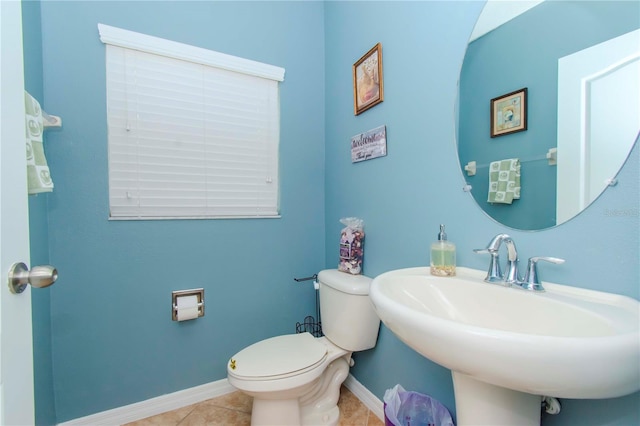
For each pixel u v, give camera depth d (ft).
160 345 4.80
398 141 4.19
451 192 3.43
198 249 5.08
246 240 5.47
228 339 5.31
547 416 2.50
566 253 2.43
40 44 3.96
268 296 5.66
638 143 2.05
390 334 4.33
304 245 6.01
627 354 1.49
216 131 5.23
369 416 4.59
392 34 4.25
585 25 2.35
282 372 3.68
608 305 2.05
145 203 4.73
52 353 4.14
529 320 2.32
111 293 4.50
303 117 5.99
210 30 5.07
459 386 2.54
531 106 2.72
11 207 1.61
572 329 2.03
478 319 2.67
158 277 4.79
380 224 4.58
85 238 4.33
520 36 2.80
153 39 4.63
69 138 4.21
